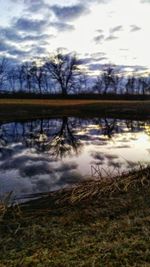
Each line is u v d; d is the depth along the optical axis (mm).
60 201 7879
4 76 77875
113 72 86125
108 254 5016
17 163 13516
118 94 87312
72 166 12789
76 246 5324
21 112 43250
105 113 45375
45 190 9352
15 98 73125
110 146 17875
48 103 56344
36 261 4922
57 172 11781
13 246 5438
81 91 84688
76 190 8422
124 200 7602
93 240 5496
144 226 5934
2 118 37062
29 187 9750
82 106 53938
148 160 13570
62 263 4828
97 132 25094
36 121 35094
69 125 31031
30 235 5828
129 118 38125
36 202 7977
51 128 28406
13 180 10664
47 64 80500
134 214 6613
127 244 5277
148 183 8805
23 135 23609
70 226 6188
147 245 5219
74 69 81875
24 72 79500
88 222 6359
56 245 5402
